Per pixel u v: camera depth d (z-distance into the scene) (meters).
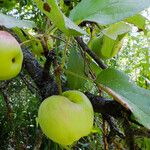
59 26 0.32
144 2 0.33
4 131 1.20
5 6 0.79
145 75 0.80
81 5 0.35
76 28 0.30
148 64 0.81
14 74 0.33
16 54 0.32
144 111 0.33
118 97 0.34
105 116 0.42
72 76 0.43
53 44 0.51
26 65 0.44
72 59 0.44
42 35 0.40
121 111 0.37
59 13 0.30
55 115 0.32
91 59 0.51
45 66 0.42
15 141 0.65
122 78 0.36
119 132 0.42
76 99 0.35
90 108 0.34
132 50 1.11
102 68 0.49
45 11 0.31
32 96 1.15
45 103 0.34
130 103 0.34
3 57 0.31
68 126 0.32
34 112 1.15
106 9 0.34
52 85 0.42
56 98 0.34
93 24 0.52
